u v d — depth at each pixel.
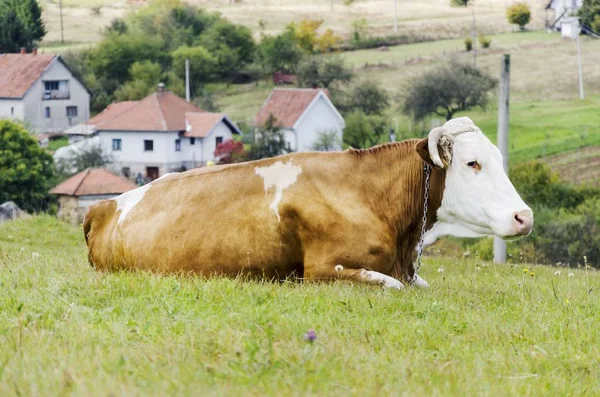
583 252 60.91
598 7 163.88
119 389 8.12
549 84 142.25
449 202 14.91
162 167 123.75
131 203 15.93
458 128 14.82
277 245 14.61
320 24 177.88
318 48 174.12
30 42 177.50
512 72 148.50
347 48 174.25
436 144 14.61
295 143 125.75
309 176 14.77
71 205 83.62
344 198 14.69
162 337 10.20
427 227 15.22
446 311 12.22
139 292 12.51
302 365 9.03
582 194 75.50
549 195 75.94
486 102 132.75
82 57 167.88
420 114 133.12
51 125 147.88
